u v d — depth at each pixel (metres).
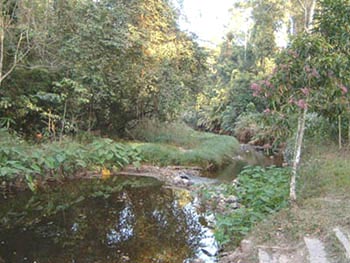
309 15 9.88
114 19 9.35
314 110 4.62
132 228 4.98
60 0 8.59
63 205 5.95
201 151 9.88
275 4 17.36
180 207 6.09
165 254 4.10
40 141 8.31
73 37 8.65
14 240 4.36
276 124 4.54
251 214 4.41
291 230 3.64
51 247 4.19
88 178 7.80
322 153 6.96
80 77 8.76
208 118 19.89
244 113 17.50
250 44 20.91
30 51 8.03
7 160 6.50
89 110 9.83
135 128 11.30
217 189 6.50
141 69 9.88
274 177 5.52
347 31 5.03
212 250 4.20
